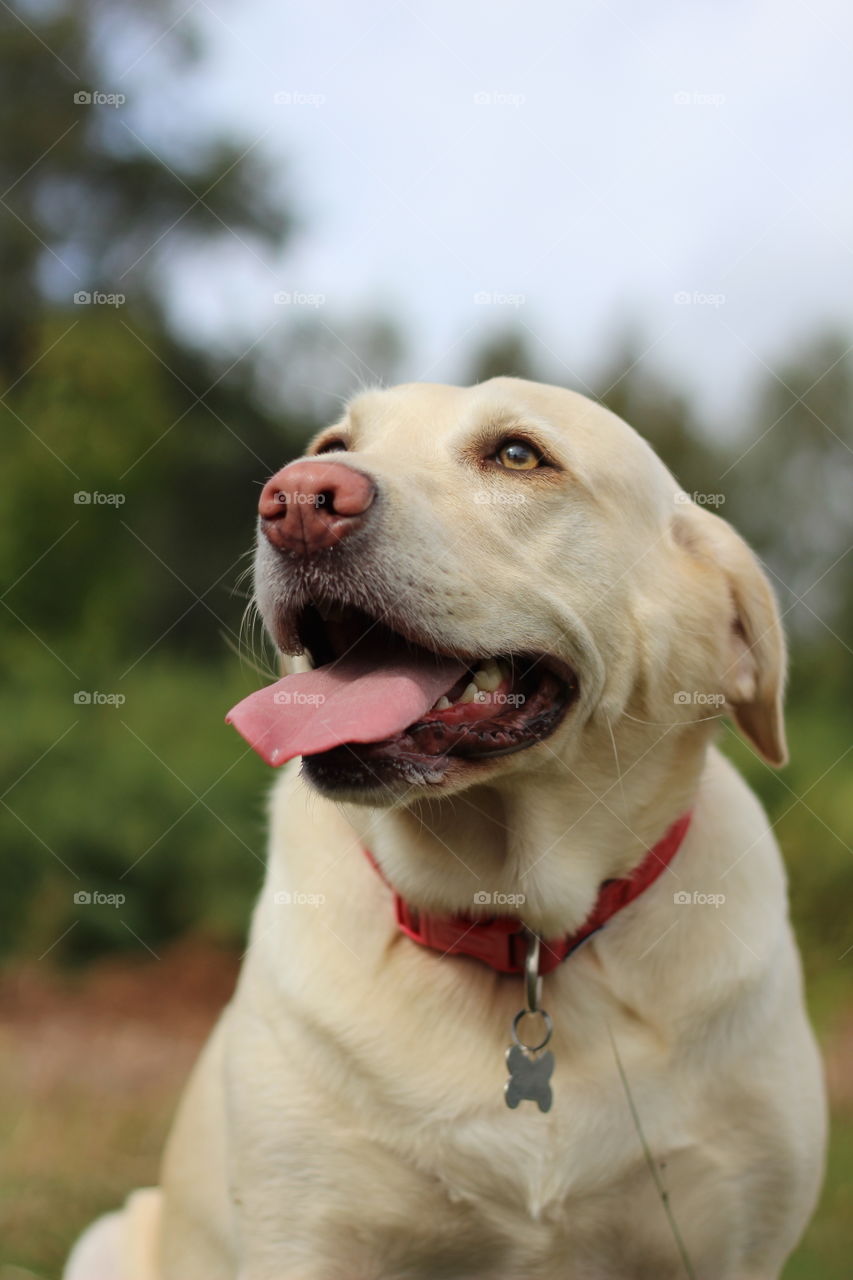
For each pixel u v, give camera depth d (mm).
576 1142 2236
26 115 14492
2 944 6645
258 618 2561
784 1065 2340
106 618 8672
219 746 7336
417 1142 2240
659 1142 2250
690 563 2561
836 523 10906
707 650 2516
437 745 2225
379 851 2367
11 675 8023
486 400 2447
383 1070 2250
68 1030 6078
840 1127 4676
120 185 14992
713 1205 2285
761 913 2402
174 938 6832
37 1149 4422
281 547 2219
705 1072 2281
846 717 8516
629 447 2529
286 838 2564
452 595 2221
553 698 2361
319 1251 2285
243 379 12703
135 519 9633
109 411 9570
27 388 10117
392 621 2197
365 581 2184
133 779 6949
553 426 2424
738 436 10734
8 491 8688
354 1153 2256
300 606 2234
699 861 2406
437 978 2328
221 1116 2588
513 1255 2293
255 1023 2381
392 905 2400
